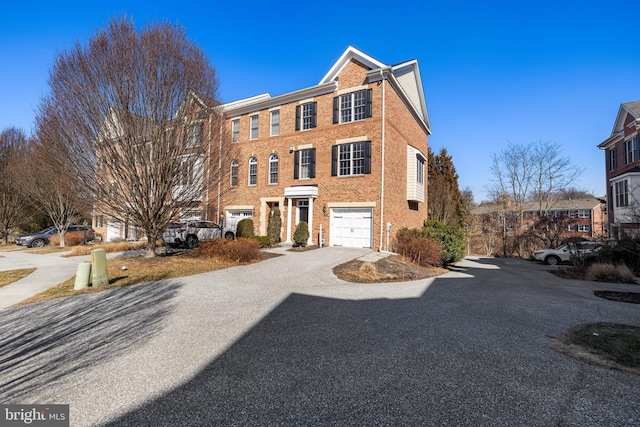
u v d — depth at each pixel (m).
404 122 20.05
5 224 29.55
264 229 20.12
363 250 15.73
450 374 3.80
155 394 3.39
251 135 21.36
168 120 12.41
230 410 3.07
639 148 21.25
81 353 4.56
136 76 11.75
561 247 21.59
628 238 14.63
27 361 4.33
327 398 3.28
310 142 18.81
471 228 35.12
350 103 17.92
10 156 27.98
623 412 3.00
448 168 34.59
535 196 42.44
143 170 12.34
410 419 2.90
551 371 3.88
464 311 6.77
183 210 13.91
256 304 7.20
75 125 11.40
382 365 4.07
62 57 11.59
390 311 6.71
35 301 7.58
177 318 6.16
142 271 10.89
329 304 7.26
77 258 16.30
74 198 12.23
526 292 9.18
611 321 6.08
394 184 18.02
